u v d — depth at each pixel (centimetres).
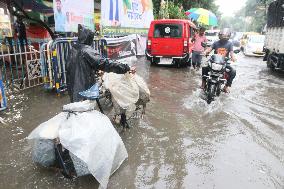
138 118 610
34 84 824
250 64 1656
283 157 465
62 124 373
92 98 404
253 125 598
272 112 693
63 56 751
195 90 886
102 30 1280
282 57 1248
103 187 359
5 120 577
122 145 413
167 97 793
